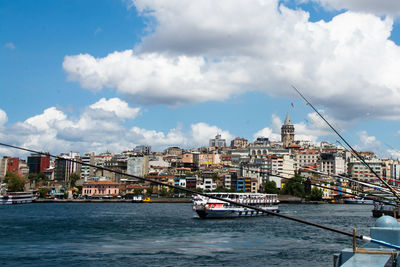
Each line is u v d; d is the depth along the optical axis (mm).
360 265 12742
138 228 88250
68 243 65812
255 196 127500
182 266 48312
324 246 62281
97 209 170750
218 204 116438
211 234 77188
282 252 57000
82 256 54312
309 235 75500
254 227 90125
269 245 63469
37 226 93438
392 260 14094
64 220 110125
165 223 100438
